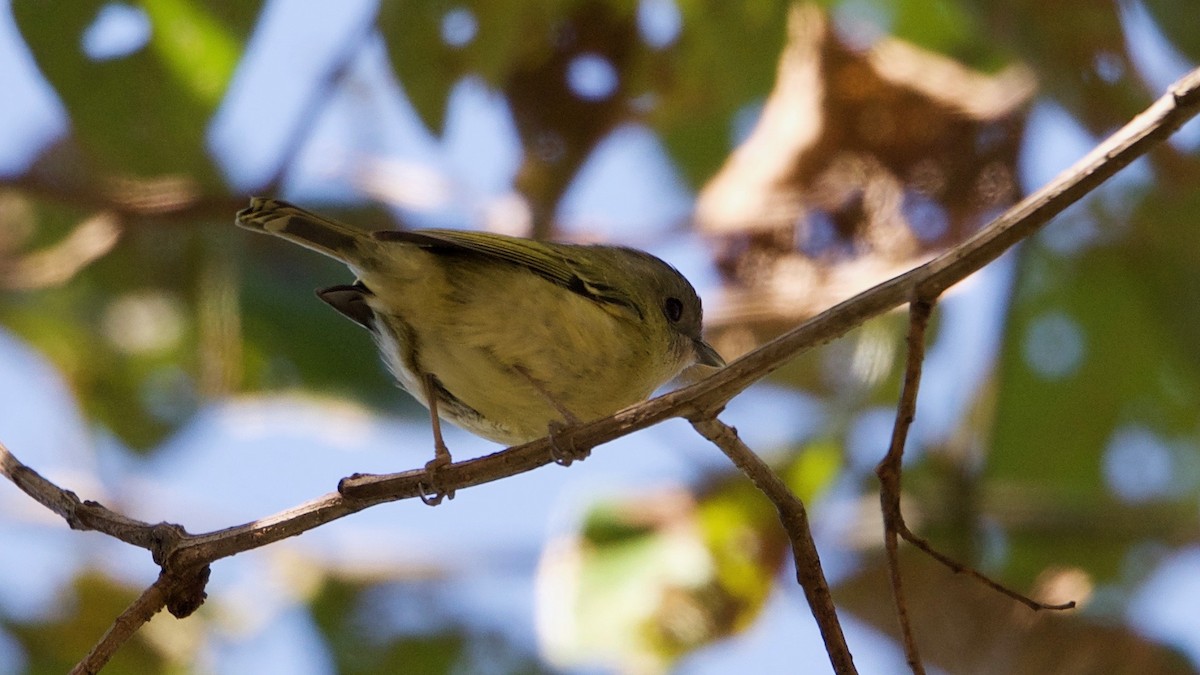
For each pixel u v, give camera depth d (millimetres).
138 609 6812
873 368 12398
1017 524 13875
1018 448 14484
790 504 6500
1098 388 14266
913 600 12719
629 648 12398
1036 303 14180
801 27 12328
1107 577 13602
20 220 13391
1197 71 5422
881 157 12117
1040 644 12367
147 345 14742
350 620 14070
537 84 12047
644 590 12469
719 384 6449
